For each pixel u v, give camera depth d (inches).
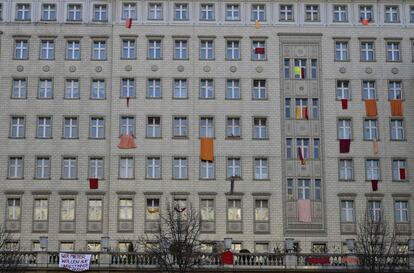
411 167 2598.4
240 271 2208.4
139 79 2635.3
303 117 2625.5
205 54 2667.3
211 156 2578.7
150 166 2578.7
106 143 2591.0
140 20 2677.2
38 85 2628.0
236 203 2559.1
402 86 2659.9
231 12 2699.3
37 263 2204.7
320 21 2694.4
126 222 2527.1
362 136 2615.7
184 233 2330.2
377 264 2193.7
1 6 2677.2
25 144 2581.2
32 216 2529.5
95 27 2674.7
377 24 2696.9
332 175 2586.1
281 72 2652.6
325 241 2532.0
